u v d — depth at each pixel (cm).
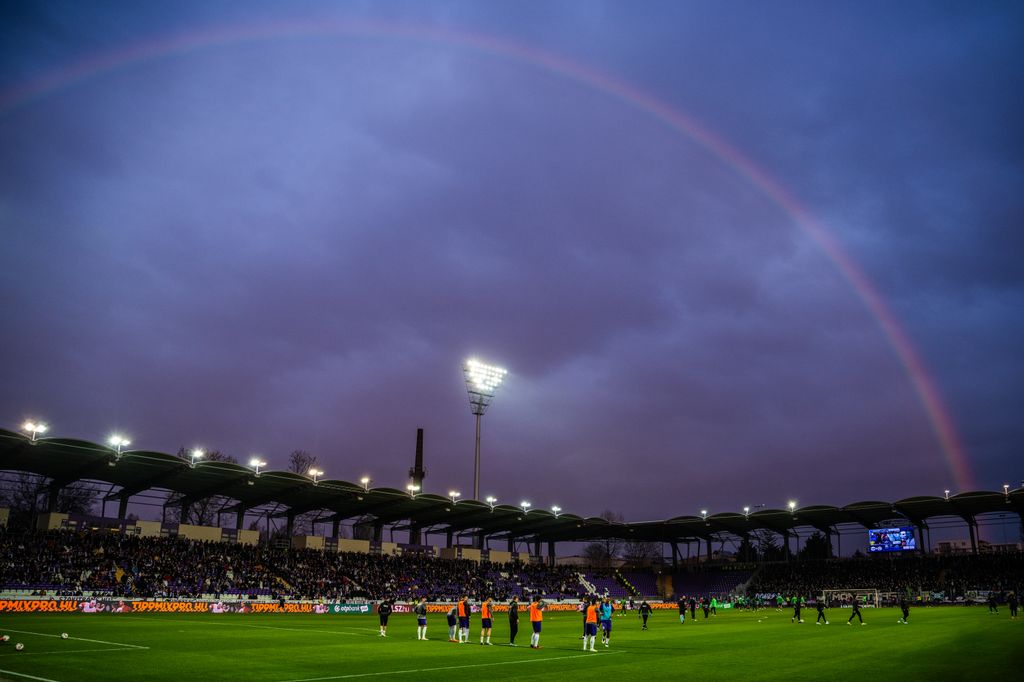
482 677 2277
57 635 3450
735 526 11594
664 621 6400
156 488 7619
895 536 10769
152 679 2122
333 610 6944
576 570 11712
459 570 9781
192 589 6850
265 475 7369
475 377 10375
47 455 6450
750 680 2247
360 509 9200
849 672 2447
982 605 9012
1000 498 9244
